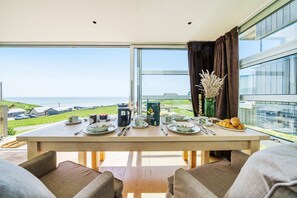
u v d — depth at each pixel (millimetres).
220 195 806
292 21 1349
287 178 390
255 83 1848
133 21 1873
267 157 488
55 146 1101
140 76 2748
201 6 1577
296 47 1300
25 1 1459
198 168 1073
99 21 1866
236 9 1637
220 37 2270
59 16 1742
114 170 1860
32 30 2098
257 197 464
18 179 505
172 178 999
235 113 2014
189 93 2734
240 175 573
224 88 2168
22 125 3020
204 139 1104
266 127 1688
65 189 847
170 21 1879
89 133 1116
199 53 2504
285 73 1446
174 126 1341
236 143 1145
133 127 1346
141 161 2098
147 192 1453
